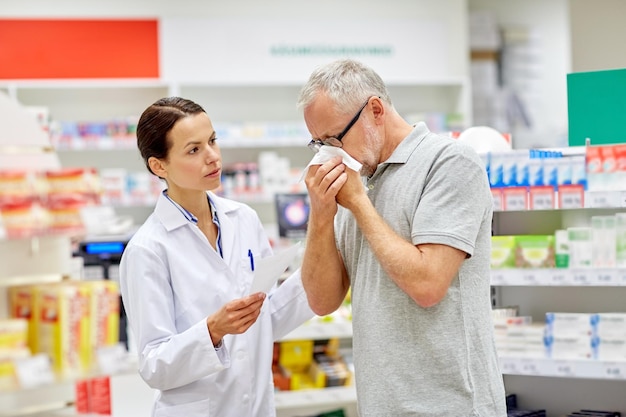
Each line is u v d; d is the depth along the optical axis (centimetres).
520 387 329
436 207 212
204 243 264
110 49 762
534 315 328
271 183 748
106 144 727
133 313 258
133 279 256
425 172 218
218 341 248
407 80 782
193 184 255
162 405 259
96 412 367
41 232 238
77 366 241
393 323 219
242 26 783
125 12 786
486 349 220
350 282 245
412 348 217
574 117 332
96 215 254
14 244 262
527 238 301
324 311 245
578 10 563
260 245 287
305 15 815
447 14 820
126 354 249
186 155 253
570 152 321
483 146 317
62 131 723
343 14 819
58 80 747
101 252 456
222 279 265
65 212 246
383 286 221
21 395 260
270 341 275
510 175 299
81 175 249
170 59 772
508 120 844
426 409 215
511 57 841
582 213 320
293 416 443
